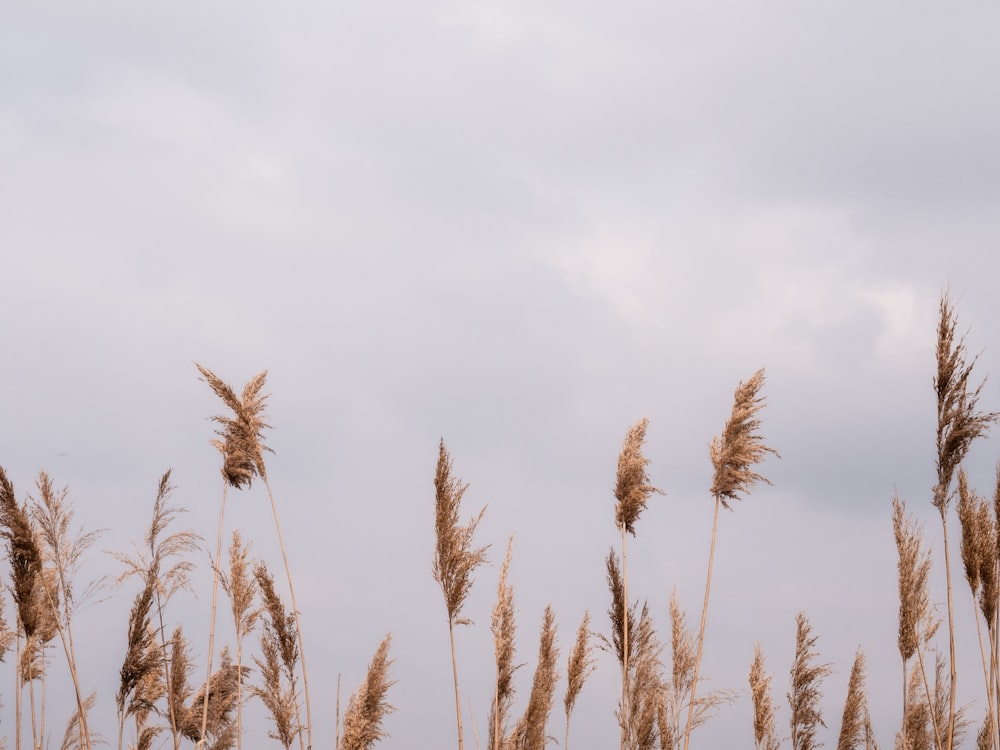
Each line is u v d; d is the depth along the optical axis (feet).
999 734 33.27
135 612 38.91
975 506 34.58
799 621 47.09
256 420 40.37
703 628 37.65
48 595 37.27
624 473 39.04
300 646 40.14
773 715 46.47
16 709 41.50
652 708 39.63
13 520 36.70
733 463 37.65
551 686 41.45
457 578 34.22
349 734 33.04
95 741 41.98
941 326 30.07
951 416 29.86
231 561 43.75
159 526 40.42
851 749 45.65
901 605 41.65
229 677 44.86
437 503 34.99
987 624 34.01
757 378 37.96
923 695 41.24
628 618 39.99
